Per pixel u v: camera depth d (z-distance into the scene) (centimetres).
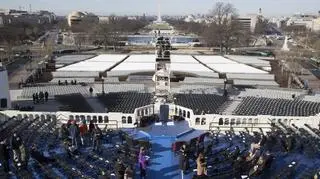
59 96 6044
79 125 3438
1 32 16912
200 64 10931
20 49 14638
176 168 2714
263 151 2852
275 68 11169
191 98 5772
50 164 2698
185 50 15938
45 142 3156
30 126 3512
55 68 10062
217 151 3044
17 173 2492
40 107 5259
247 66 10812
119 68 9806
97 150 2992
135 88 7112
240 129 3769
